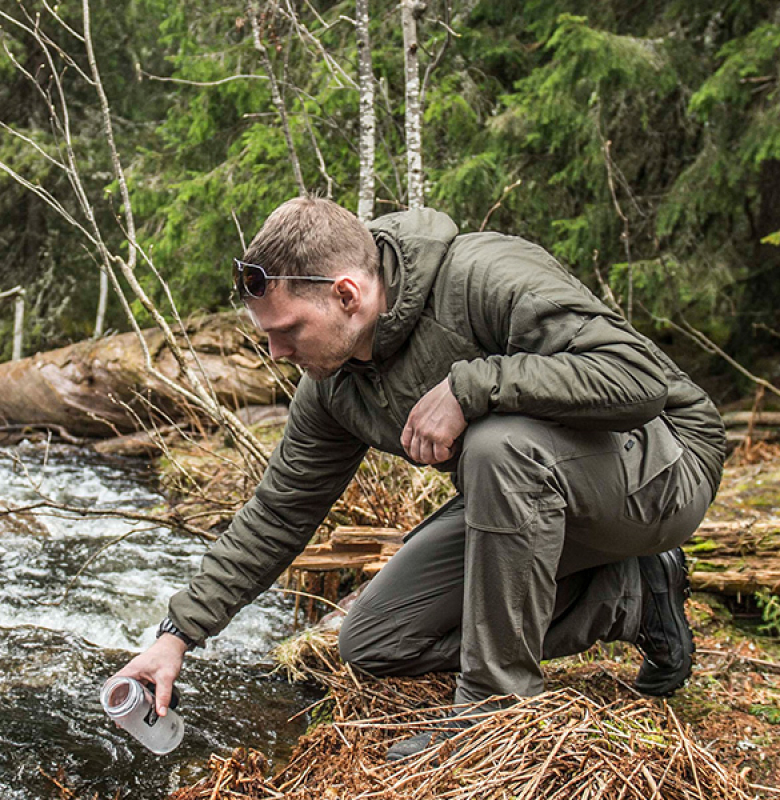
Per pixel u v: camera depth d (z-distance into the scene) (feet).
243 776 6.81
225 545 7.27
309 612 10.75
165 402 21.38
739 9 19.74
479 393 6.04
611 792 5.71
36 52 31.37
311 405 7.11
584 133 19.69
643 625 7.54
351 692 7.62
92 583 11.89
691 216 20.21
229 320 21.98
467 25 21.71
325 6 23.02
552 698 6.62
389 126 19.21
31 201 33.09
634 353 6.09
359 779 6.23
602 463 6.39
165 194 24.91
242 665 9.48
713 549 10.58
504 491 6.08
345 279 6.01
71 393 22.30
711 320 21.65
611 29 20.80
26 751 7.63
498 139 20.17
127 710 6.34
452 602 7.37
